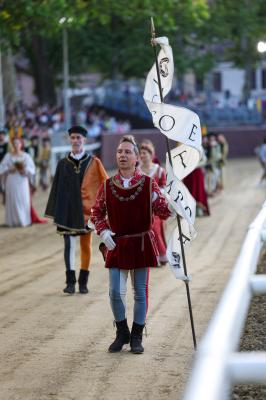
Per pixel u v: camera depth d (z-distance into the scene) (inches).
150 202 466.0
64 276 733.3
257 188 1793.8
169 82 458.9
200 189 1232.8
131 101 3235.7
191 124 455.2
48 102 2876.5
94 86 3693.4
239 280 253.1
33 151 1662.2
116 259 468.8
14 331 524.1
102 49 2886.3
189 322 541.6
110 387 405.1
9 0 1417.3
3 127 2043.6
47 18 1450.5
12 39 1461.6
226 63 4655.5
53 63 2942.9
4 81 2561.5
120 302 473.1
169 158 458.6
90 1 1523.1
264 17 3166.8
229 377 202.4
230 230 1069.1
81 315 568.1
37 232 1082.1
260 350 458.9
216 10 2974.9
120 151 465.4
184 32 2901.1
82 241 648.4
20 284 695.1
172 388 401.7
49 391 399.5
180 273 468.1
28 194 1163.3
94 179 642.2
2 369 439.2
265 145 1897.1
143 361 450.9
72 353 469.7
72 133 643.5
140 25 2851.9
